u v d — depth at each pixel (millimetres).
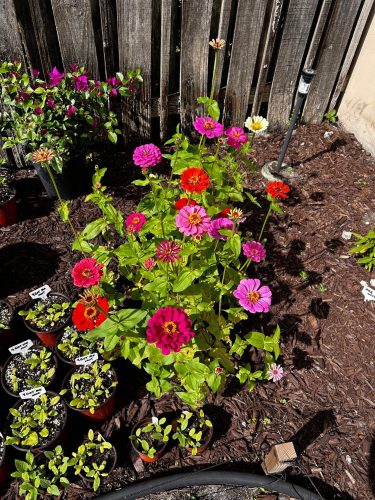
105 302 1812
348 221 3301
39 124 2785
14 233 3062
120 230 2279
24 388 2195
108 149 3676
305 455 2201
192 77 3496
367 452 2223
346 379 2477
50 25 2967
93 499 1975
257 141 3951
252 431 2266
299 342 2613
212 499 2096
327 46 3676
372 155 3883
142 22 3070
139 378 2410
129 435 2209
